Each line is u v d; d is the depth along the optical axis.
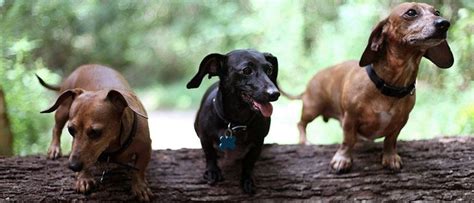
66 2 4.27
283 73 4.21
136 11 5.94
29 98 3.06
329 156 2.31
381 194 2.19
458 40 3.14
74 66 5.22
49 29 4.33
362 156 2.30
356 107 2.20
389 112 2.18
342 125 2.30
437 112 3.17
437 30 2.03
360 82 2.20
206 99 2.25
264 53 2.19
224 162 2.30
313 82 2.48
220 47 5.50
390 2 3.51
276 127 3.94
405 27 2.08
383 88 2.15
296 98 2.62
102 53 5.85
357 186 2.21
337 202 2.18
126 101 2.00
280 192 2.21
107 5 5.68
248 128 2.17
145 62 6.65
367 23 3.63
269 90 2.06
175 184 2.21
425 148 2.30
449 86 3.20
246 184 2.20
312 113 2.49
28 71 3.21
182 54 6.36
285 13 4.41
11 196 2.13
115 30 5.84
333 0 4.25
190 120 5.34
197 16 5.97
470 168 2.21
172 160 2.31
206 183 2.22
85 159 1.98
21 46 3.01
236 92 2.12
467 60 3.16
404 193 2.18
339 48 3.78
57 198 2.13
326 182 2.22
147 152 2.13
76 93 2.07
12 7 3.18
